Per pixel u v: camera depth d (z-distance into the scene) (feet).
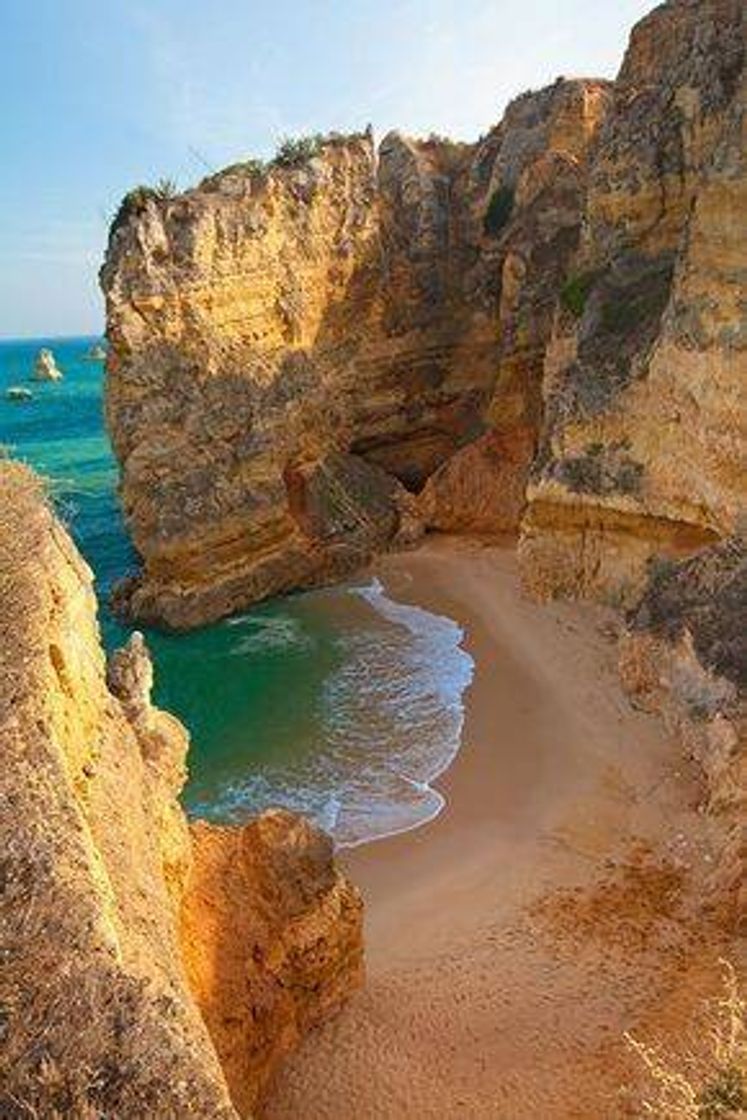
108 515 177.06
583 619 103.04
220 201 126.41
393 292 157.28
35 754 28.81
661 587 85.51
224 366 126.31
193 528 120.26
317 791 74.79
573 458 105.09
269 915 44.11
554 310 137.39
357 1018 46.55
